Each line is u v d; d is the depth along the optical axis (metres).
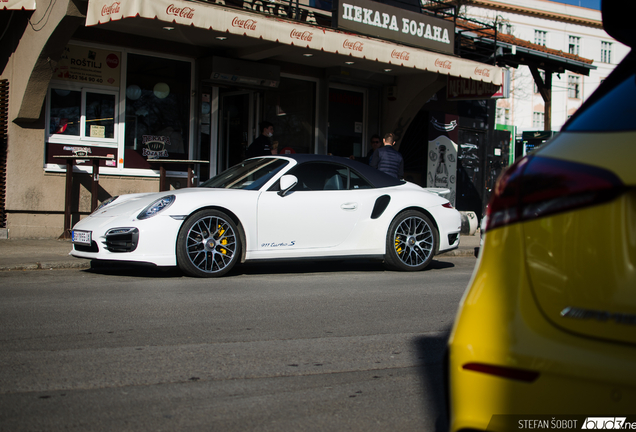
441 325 4.23
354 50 9.80
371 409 2.62
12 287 5.46
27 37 8.84
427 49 11.75
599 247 1.41
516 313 1.50
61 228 9.62
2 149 9.19
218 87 11.29
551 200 1.48
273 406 2.63
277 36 8.86
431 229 7.16
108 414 2.49
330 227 6.61
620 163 1.40
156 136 10.47
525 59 15.98
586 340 1.40
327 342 3.70
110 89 9.98
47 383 2.86
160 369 3.10
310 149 12.55
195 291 5.36
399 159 9.98
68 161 9.03
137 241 5.86
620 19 1.85
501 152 16.62
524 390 1.43
